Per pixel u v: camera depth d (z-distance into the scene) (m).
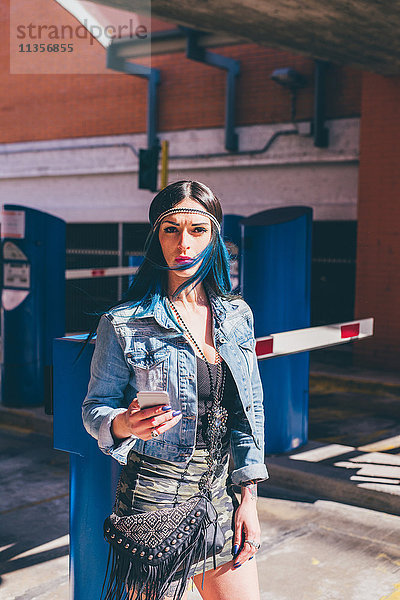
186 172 11.89
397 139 9.19
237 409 2.22
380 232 9.41
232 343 2.19
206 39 10.35
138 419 1.85
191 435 2.06
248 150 11.16
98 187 13.09
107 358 2.09
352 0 6.20
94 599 2.69
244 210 11.35
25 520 4.69
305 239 5.84
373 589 3.73
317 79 10.16
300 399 5.84
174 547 2.01
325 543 4.30
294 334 4.34
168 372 2.07
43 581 3.83
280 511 4.81
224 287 2.29
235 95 11.20
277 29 7.19
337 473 5.17
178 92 11.84
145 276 2.20
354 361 9.75
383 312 9.45
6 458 6.11
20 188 14.23
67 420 2.70
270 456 5.61
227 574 2.15
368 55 8.12
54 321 7.55
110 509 2.63
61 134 13.46
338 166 10.35
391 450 6.16
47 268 7.41
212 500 2.12
